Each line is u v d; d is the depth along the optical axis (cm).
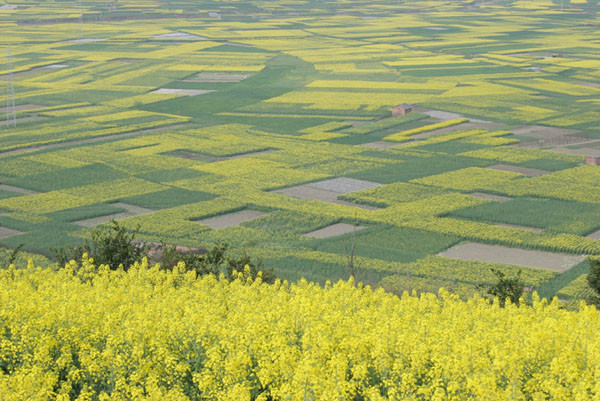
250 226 8081
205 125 13900
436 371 2208
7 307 2819
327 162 11038
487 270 6594
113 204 8969
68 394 2383
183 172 10450
